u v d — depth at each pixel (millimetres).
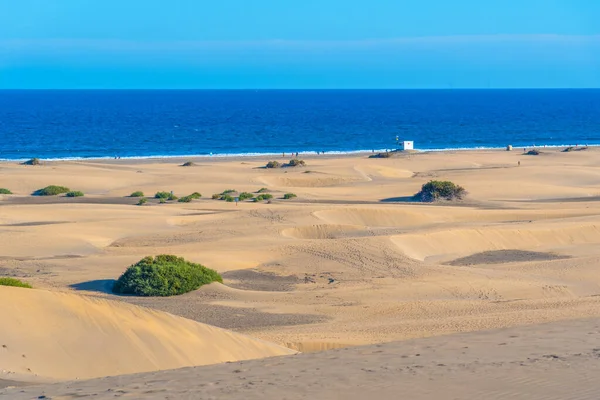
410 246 75125
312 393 17359
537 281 60781
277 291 57406
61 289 55500
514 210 102562
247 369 21156
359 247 72625
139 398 17562
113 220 89688
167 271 55500
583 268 65875
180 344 29188
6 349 25094
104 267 63750
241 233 82438
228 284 59812
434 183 121062
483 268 67562
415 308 49781
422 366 20156
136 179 141125
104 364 26250
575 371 18734
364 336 39375
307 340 37938
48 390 19609
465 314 47188
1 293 27734
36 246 73750
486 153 197500
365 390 17516
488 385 17578
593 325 26875
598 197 124312
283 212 94750
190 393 17844
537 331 25875
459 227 85375
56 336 26734
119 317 29125
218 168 159125
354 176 147500
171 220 90875
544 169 151000
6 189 126188
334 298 54156
